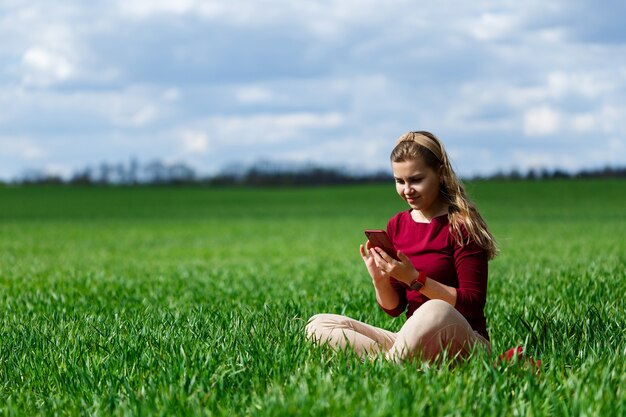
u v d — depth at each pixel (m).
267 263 18.75
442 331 4.53
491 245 4.79
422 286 4.62
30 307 8.92
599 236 25.81
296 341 5.18
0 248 25.50
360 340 5.06
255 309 8.07
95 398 4.35
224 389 4.38
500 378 4.16
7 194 91.06
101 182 115.81
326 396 3.86
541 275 10.99
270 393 4.11
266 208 64.94
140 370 4.93
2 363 5.41
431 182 4.74
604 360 4.57
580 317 6.24
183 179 115.75
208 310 7.60
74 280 12.93
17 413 4.18
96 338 6.02
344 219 47.34
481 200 64.94
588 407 3.73
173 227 40.50
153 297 10.13
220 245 27.39
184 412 3.89
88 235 33.75
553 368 4.43
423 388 3.97
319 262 18.67
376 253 4.64
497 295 8.71
